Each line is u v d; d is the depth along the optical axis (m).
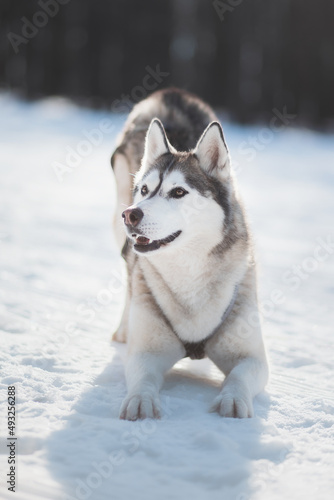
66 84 37.84
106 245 9.41
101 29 37.81
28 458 2.87
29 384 3.83
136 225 3.75
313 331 5.98
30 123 27.34
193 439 3.13
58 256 8.37
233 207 4.20
